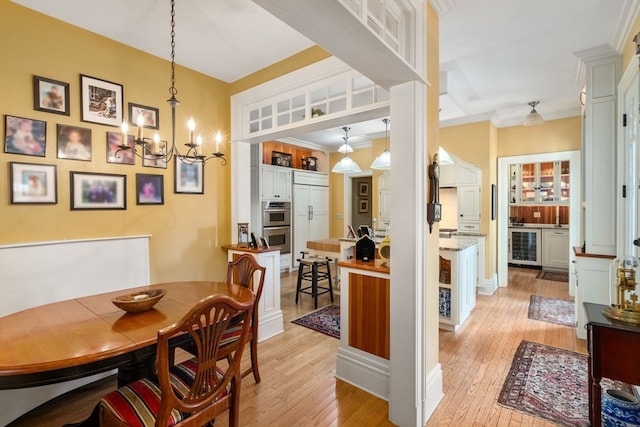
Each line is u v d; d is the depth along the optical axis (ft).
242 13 7.72
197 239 10.82
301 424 6.36
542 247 21.67
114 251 8.61
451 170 17.22
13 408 6.52
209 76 11.20
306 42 9.11
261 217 18.99
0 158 6.93
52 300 7.45
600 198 9.87
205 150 11.07
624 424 5.82
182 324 4.03
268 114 11.69
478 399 7.15
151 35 8.65
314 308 13.57
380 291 7.32
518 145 17.19
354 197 26.27
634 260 5.45
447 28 8.36
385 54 5.22
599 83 9.80
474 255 13.25
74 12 7.59
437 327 7.18
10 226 7.05
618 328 4.97
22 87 7.23
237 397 5.09
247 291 7.18
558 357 9.04
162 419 4.03
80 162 8.14
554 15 7.81
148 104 9.55
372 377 7.40
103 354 4.16
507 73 11.31
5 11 7.02
